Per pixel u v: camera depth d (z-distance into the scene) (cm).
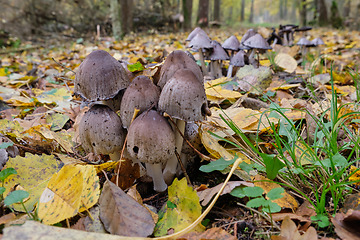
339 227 19
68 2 216
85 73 25
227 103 44
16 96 51
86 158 32
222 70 64
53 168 27
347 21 246
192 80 24
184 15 261
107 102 30
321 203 21
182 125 27
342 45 112
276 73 62
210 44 53
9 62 99
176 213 22
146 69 38
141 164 29
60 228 18
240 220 23
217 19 376
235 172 26
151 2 272
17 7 185
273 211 20
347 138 32
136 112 24
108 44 144
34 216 21
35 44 170
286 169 27
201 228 21
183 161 30
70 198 22
